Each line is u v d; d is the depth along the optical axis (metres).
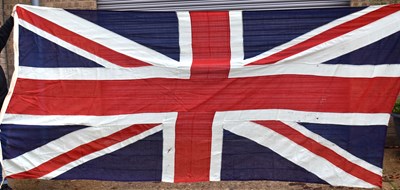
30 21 4.42
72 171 4.52
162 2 6.09
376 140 4.41
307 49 4.39
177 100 4.48
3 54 6.13
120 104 4.49
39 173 4.48
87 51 4.46
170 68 4.45
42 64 4.45
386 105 4.37
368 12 4.32
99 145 4.52
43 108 4.46
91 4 6.10
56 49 4.45
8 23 4.49
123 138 4.52
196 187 4.87
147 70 4.47
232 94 4.45
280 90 4.43
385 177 5.05
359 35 4.34
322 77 4.40
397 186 4.80
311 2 5.91
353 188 4.76
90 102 4.48
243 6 6.00
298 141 4.46
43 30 4.43
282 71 4.42
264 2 5.97
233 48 4.46
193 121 4.49
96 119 4.48
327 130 4.44
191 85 4.47
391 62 4.33
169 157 4.53
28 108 4.43
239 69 4.42
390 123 6.00
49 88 4.46
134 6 6.12
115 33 4.47
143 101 4.49
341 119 4.41
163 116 4.48
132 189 4.84
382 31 4.31
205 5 6.05
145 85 4.48
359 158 4.43
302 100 4.43
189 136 4.50
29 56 4.42
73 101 4.48
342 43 4.36
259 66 4.41
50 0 6.11
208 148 4.51
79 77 4.47
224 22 4.46
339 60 4.38
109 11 4.45
